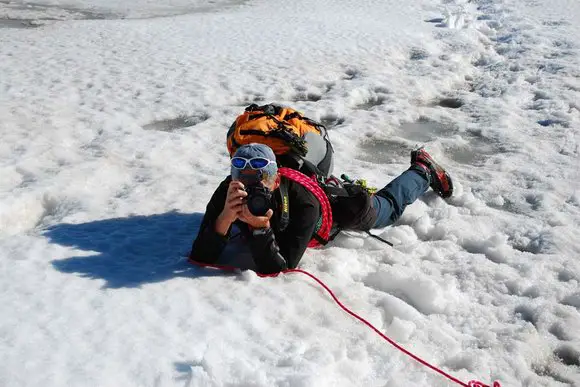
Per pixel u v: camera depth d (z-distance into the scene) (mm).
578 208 4914
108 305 3242
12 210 4551
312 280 3639
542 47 10680
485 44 11469
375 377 2893
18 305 3199
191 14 15273
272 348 2973
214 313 3236
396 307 3418
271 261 3527
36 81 8539
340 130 6750
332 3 16469
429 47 10797
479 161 6047
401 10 15289
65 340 2922
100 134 6469
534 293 3707
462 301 3611
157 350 2885
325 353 2918
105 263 3717
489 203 5043
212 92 8102
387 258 4023
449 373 2965
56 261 3691
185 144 6180
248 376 2676
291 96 8203
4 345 2859
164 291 3410
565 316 3473
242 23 13109
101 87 8289
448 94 8438
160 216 4469
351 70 9328
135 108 7457
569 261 4059
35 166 5434
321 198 3709
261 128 3828
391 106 7676
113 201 4719
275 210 3518
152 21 13539
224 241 3596
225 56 9969
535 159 5961
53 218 4488
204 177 5258
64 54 10172
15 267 3602
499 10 14875
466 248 4297
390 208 4410
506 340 3240
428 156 4836
